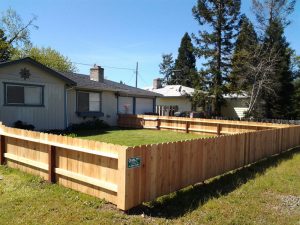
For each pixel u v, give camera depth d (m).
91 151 5.04
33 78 14.44
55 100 15.59
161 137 14.41
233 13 28.00
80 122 17.84
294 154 10.33
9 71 13.44
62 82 15.93
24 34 31.39
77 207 4.67
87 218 4.29
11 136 6.91
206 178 6.41
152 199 4.98
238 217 4.48
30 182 5.92
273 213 4.69
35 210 4.52
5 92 13.35
